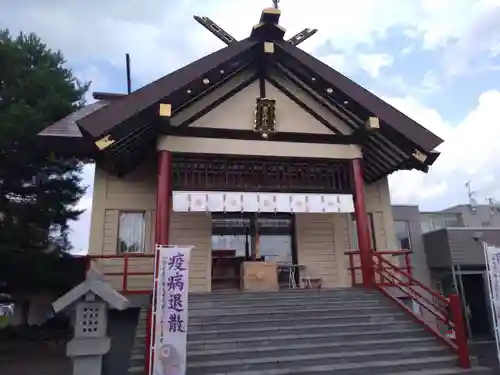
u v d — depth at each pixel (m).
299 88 12.02
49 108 14.55
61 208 14.45
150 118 9.49
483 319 18.09
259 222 13.26
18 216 13.19
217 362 6.80
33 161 13.77
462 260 17.86
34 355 12.09
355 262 13.38
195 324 7.82
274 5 11.14
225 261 12.66
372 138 11.85
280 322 8.20
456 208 24.00
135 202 12.12
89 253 11.41
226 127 11.12
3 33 16.83
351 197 11.39
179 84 9.77
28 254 12.40
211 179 11.08
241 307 8.62
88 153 11.81
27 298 14.52
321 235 13.44
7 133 12.47
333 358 7.21
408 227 19.66
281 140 11.39
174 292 6.23
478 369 7.23
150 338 6.29
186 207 10.20
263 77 11.86
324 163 11.80
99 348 6.44
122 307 6.62
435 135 10.59
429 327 8.30
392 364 7.14
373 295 9.66
